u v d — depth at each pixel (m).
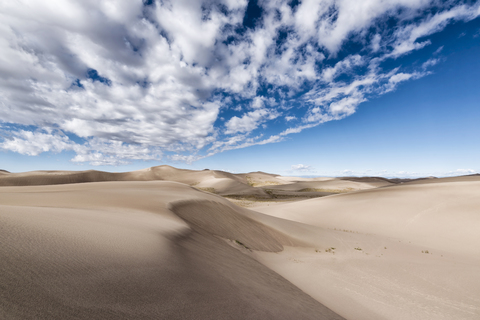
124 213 10.01
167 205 13.90
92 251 4.38
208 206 17.59
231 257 8.78
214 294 4.41
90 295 2.95
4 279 2.67
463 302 8.30
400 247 18.20
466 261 14.53
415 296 8.71
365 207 30.92
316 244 18.20
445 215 23.84
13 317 2.12
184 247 7.20
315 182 121.06
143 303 3.21
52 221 5.79
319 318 5.45
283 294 6.41
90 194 16.02
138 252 5.09
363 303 8.05
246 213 22.23
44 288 2.76
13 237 3.93
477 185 30.27
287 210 36.34
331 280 10.09
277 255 14.02
